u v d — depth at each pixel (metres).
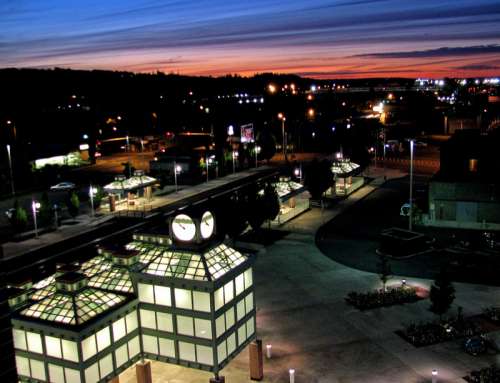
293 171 120.62
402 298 46.34
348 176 93.44
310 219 77.50
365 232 69.50
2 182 105.19
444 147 74.69
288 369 36.28
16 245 69.06
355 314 44.25
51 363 31.47
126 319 33.72
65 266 35.44
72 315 31.25
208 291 32.25
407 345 38.84
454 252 59.47
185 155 128.12
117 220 81.56
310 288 50.38
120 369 33.44
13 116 182.75
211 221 35.28
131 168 111.56
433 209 71.00
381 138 148.88
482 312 43.72
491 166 72.19
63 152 132.88
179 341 33.94
